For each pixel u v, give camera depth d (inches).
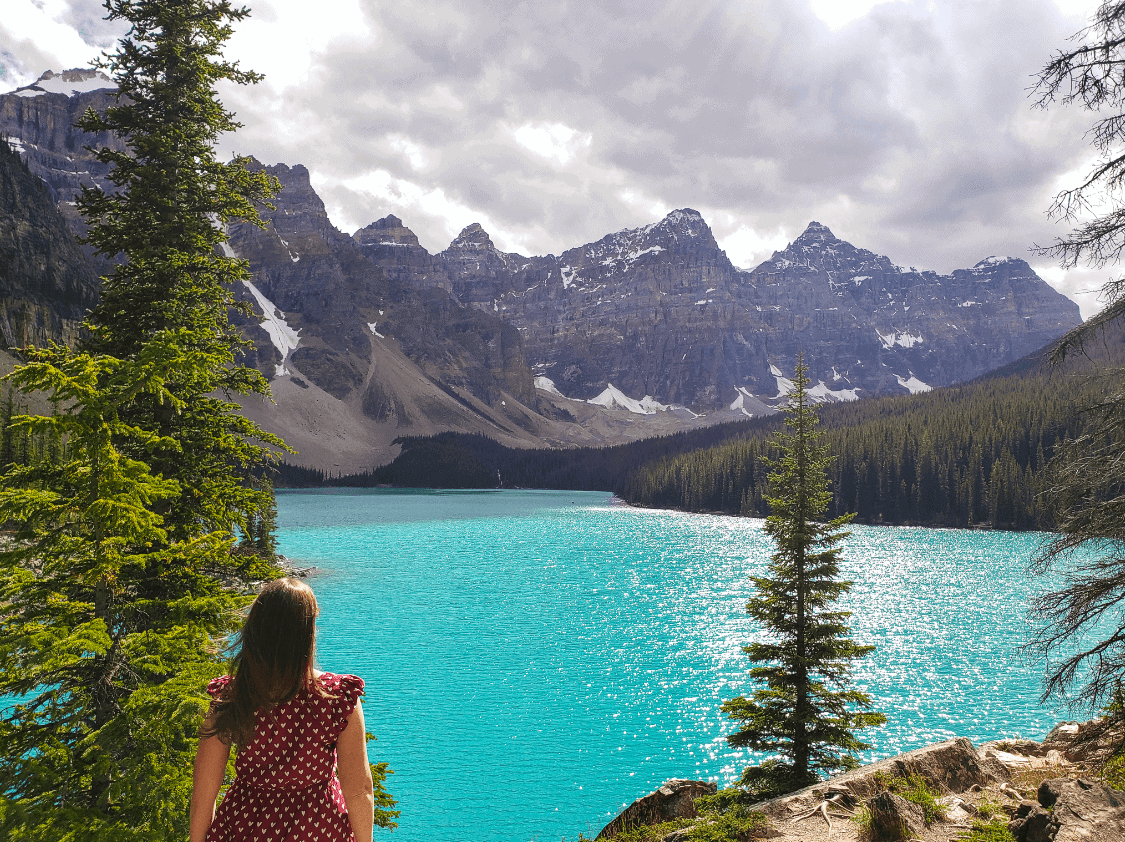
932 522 6200.8
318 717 115.2
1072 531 461.4
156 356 343.3
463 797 1353.3
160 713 273.7
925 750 499.2
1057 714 1750.7
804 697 808.3
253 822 114.7
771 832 408.5
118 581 327.0
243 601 367.9
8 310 7760.8
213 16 705.6
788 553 844.6
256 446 573.6
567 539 5689.0
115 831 252.5
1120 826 321.4
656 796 590.9
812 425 855.1
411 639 2576.3
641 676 2142.0
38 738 281.3
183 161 661.3
